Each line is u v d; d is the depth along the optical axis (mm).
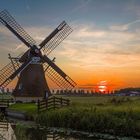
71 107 36219
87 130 30672
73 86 54156
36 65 52031
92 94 78812
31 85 51625
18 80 52844
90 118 30891
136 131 27844
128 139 26953
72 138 27188
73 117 32312
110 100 45156
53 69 53250
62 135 28578
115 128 28875
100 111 32250
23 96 51719
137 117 29734
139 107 33281
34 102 50844
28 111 38594
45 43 53125
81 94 73438
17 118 40188
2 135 27969
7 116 43125
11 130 30781
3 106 46531
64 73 53875
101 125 29859
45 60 52719
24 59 51875
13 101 52281
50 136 27844
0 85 50875
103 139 27094
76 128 31578
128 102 40938
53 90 53719
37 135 28250
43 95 51719
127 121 28750
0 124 33812
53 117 33938
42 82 52188
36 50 51844
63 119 33125
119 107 33812
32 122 36250
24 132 29703
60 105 40188
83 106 37688
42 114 35594
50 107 39250
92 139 26953
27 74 51844
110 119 29719
